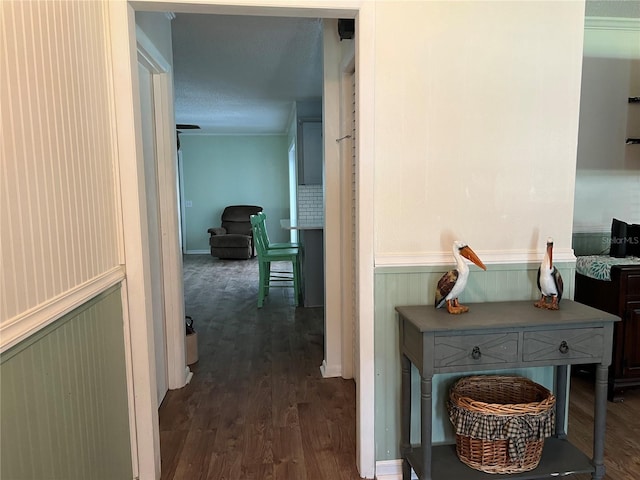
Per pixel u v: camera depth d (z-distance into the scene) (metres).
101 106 1.53
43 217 1.11
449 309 1.70
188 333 3.20
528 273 1.91
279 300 5.07
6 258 0.95
